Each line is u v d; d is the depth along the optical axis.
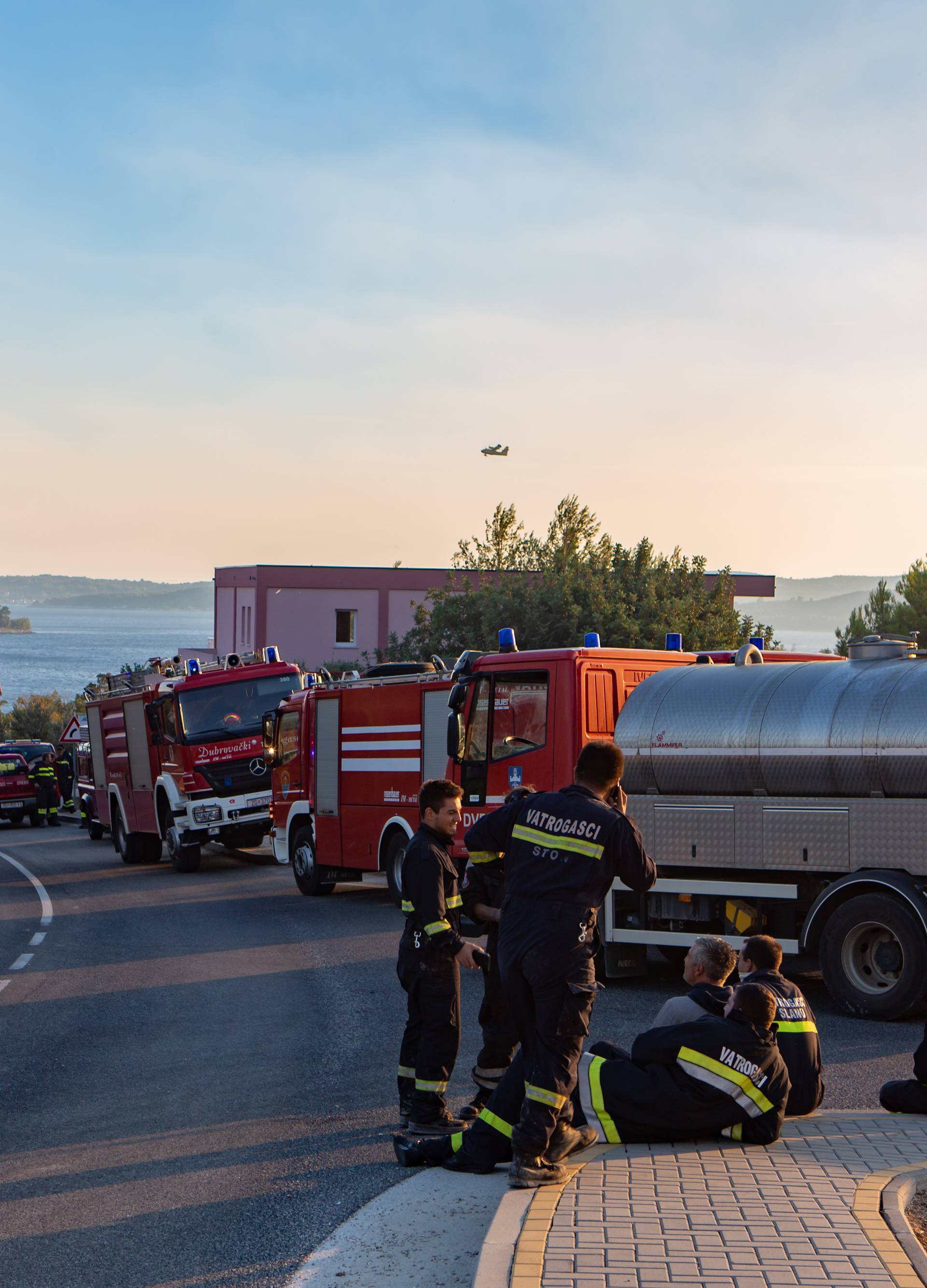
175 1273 5.05
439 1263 5.04
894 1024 9.59
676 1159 5.77
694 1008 6.37
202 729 22.47
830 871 10.12
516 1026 5.84
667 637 13.55
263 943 14.36
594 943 5.71
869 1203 5.06
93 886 21.59
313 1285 4.87
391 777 16.45
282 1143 6.79
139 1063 8.86
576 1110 6.05
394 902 16.62
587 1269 4.41
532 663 12.75
